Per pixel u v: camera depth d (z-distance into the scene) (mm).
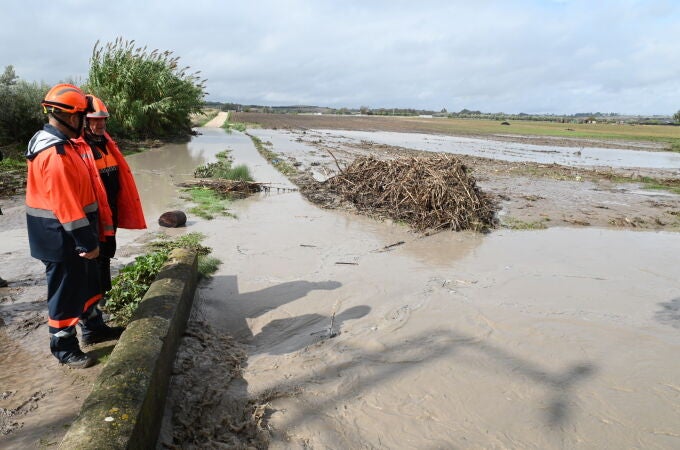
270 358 4469
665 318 5430
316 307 5551
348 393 3945
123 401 2873
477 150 26156
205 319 5156
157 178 13727
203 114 30734
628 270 7039
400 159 11367
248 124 48531
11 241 7402
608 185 14773
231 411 3695
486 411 3754
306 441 3408
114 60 24469
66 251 3750
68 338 3961
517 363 4426
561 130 51312
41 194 3656
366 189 11328
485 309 5555
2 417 3361
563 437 3484
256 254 7312
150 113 25406
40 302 5246
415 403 3834
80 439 2551
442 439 3451
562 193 13242
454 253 7719
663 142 36125
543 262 7348
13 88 16469
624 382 4168
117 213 4629
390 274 6656
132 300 5184
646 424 3639
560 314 5477
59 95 3652
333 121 62938
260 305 5566
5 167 13711
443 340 4820
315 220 9555
